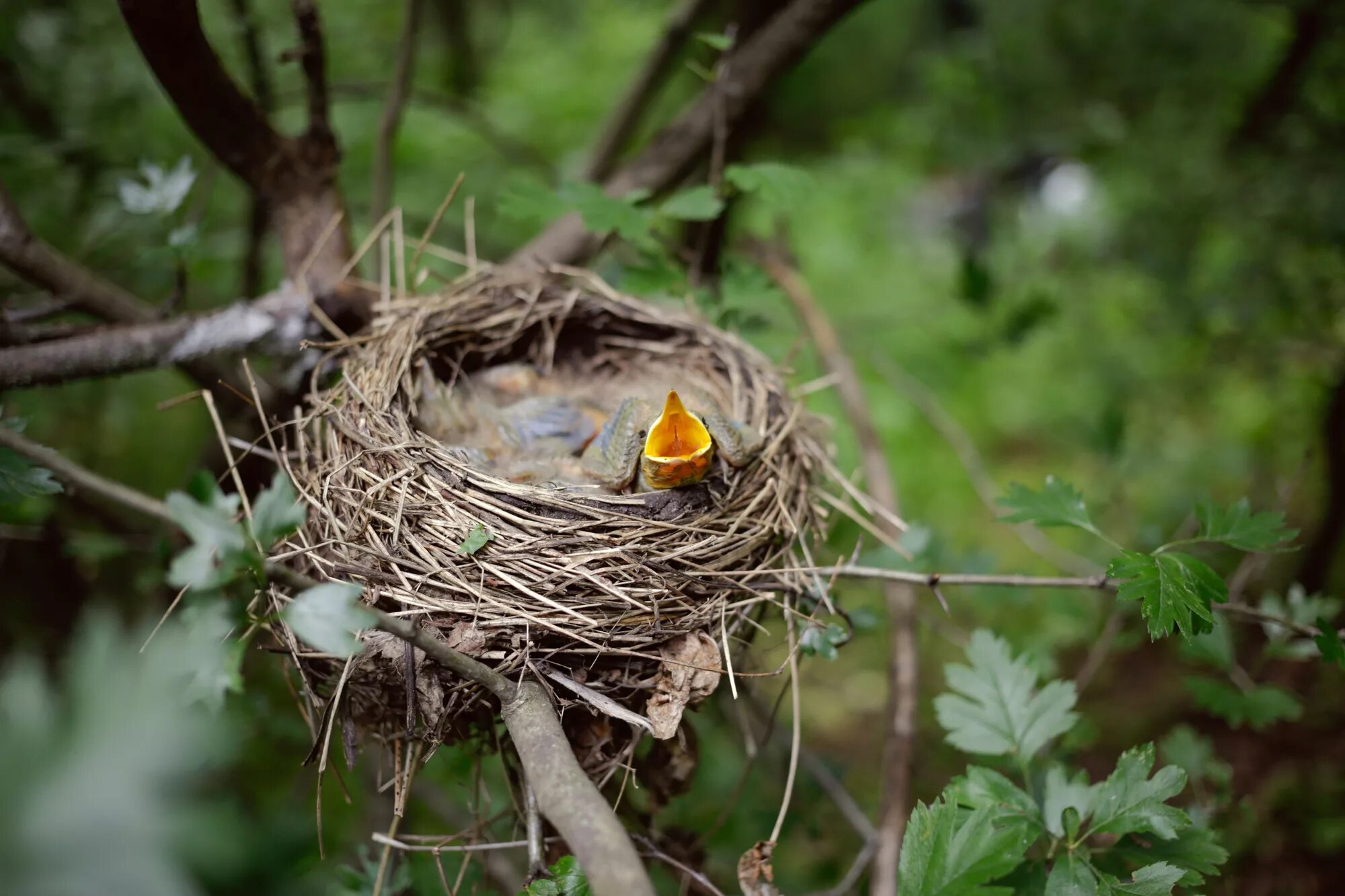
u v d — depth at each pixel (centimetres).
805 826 280
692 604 197
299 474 216
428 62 603
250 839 85
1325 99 434
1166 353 556
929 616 345
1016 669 213
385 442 212
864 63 939
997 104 538
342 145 468
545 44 795
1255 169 443
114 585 337
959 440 363
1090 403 614
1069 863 180
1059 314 495
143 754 81
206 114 239
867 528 240
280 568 133
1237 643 433
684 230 403
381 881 183
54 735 81
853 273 770
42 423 359
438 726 176
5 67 321
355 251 338
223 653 135
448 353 268
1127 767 185
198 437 452
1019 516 207
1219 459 528
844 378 345
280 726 282
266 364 311
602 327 284
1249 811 270
